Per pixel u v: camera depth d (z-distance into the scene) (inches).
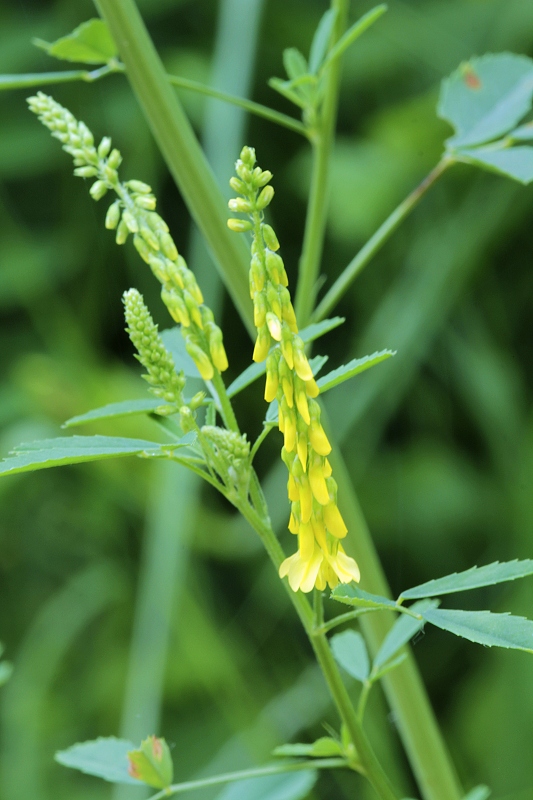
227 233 18.2
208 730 38.7
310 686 37.8
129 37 17.8
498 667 37.8
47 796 37.5
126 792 32.8
